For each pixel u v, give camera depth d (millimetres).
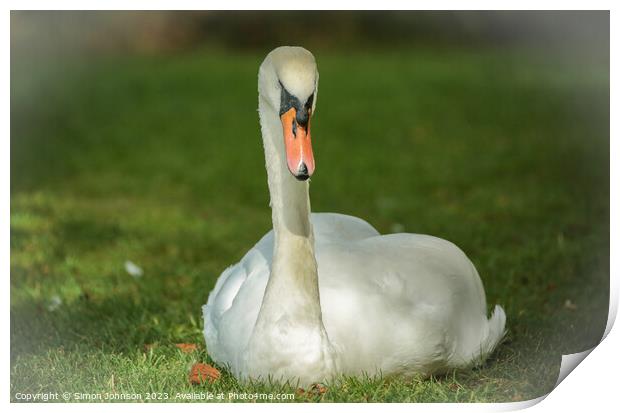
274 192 6465
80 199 15195
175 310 9391
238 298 7133
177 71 25359
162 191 15758
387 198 14727
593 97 19891
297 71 5953
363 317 6688
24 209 14281
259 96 6422
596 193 14047
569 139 17719
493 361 7598
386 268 6996
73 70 24203
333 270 6934
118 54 26734
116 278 10797
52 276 10859
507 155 17219
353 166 16938
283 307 6465
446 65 25812
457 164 16875
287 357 6457
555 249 11000
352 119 20547
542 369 7395
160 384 7234
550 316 8758
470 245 11531
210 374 7223
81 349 8211
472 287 7422
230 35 28344
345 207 14266
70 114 21047
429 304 6934
